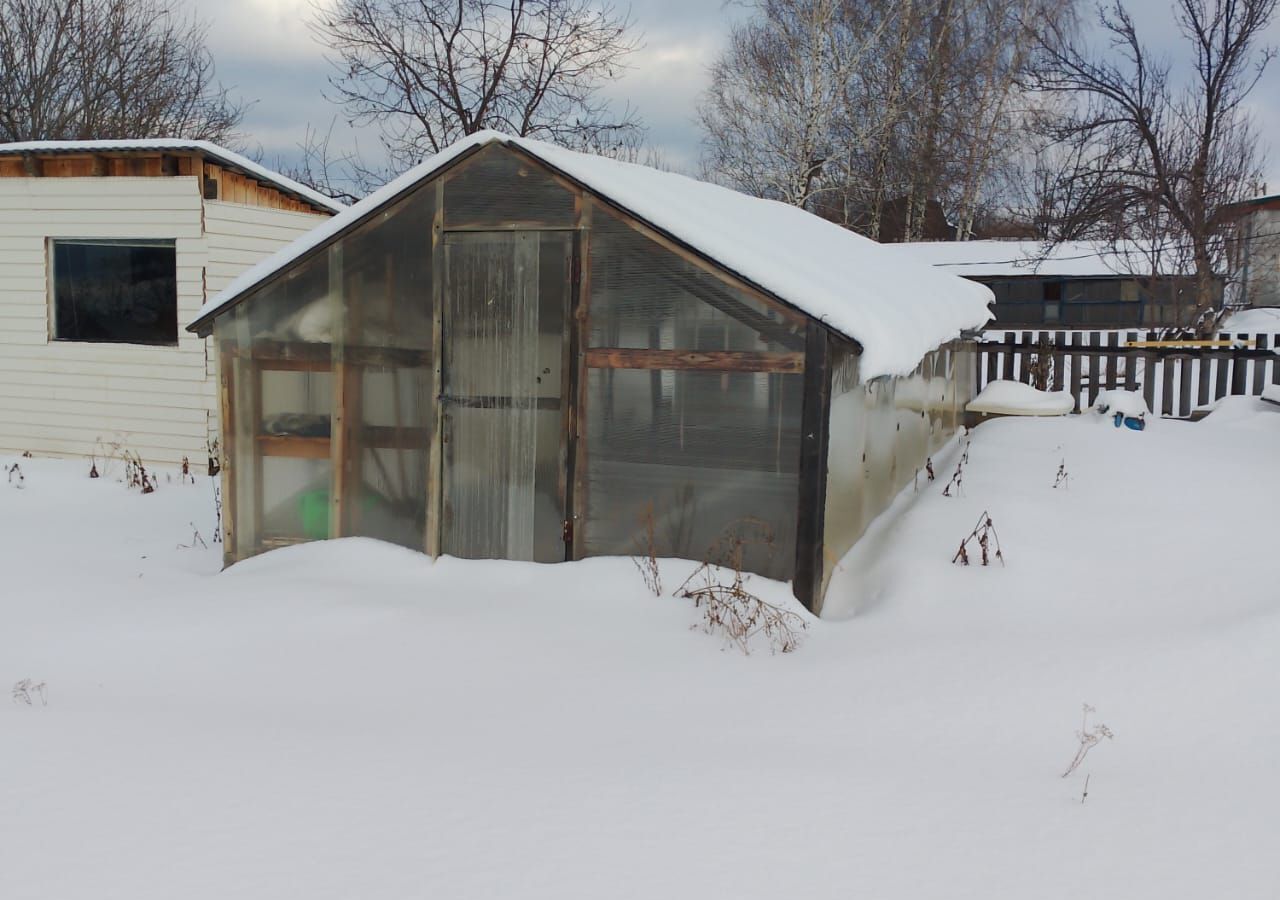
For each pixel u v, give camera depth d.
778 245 8.96
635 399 7.84
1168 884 3.59
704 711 5.57
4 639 7.01
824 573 7.57
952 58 31.81
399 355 8.39
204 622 7.14
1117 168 23.67
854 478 8.51
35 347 14.30
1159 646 6.16
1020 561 7.86
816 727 5.36
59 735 4.82
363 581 8.01
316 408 8.61
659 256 7.73
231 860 3.53
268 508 8.79
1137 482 10.47
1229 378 20.64
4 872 3.42
